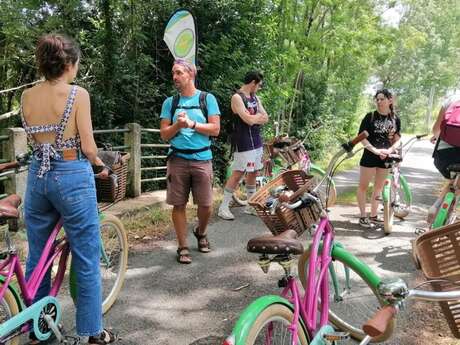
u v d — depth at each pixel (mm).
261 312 2062
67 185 2697
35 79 9359
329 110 16828
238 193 7207
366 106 23438
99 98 8273
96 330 2918
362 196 5969
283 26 11250
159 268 4539
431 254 2357
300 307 2346
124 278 4012
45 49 2646
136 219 6035
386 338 2734
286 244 2229
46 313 2787
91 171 2832
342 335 2393
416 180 10375
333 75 16594
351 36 12406
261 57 10352
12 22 7812
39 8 8359
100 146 8383
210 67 9469
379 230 5887
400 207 6160
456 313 2312
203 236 5000
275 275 4395
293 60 11203
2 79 9469
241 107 5945
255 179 6496
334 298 3137
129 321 3504
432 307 3732
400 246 5277
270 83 10641
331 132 16734
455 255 2352
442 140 4457
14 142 5031
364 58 14562
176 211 4633
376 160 5703
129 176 6953
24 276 2812
